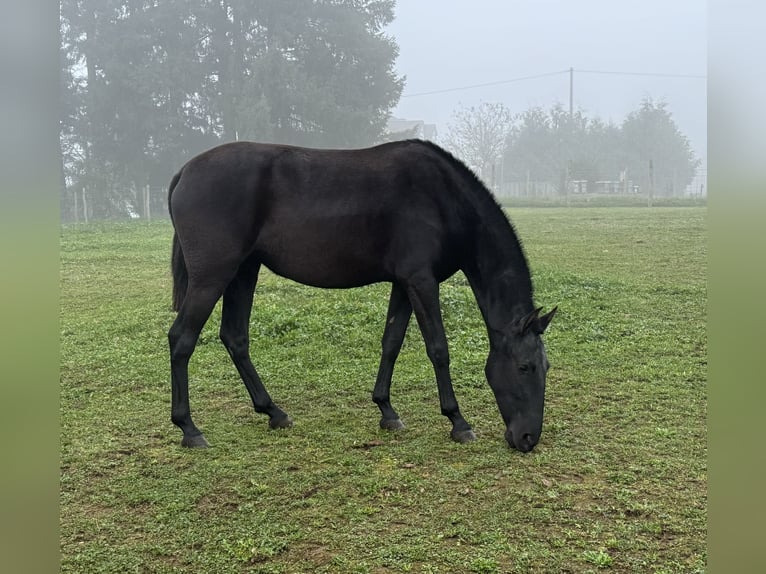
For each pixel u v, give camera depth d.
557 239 15.21
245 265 4.84
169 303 8.95
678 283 9.62
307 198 4.47
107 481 3.85
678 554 2.98
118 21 33.66
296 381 5.85
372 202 4.47
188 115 35.41
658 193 47.31
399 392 5.52
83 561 3.00
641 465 3.95
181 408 4.41
